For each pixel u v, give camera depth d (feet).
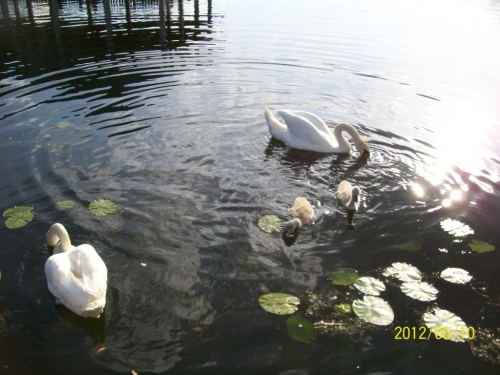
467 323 8.18
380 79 21.98
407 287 8.97
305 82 21.38
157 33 29.58
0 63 22.40
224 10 39.01
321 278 9.15
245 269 9.32
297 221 10.52
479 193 12.45
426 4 45.98
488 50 27.55
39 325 7.94
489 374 7.20
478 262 9.77
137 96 18.66
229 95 19.42
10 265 9.32
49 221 10.61
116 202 11.43
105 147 14.29
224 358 7.31
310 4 43.50
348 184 12.50
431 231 10.78
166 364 7.20
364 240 10.44
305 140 15.29
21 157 13.43
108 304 8.34
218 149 14.79
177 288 8.74
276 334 7.79
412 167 13.97
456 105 18.94
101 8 38.45
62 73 21.07
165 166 13.41
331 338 7.75
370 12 39.68
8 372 7.04
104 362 7.22
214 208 11.43
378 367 7.25
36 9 37.19
